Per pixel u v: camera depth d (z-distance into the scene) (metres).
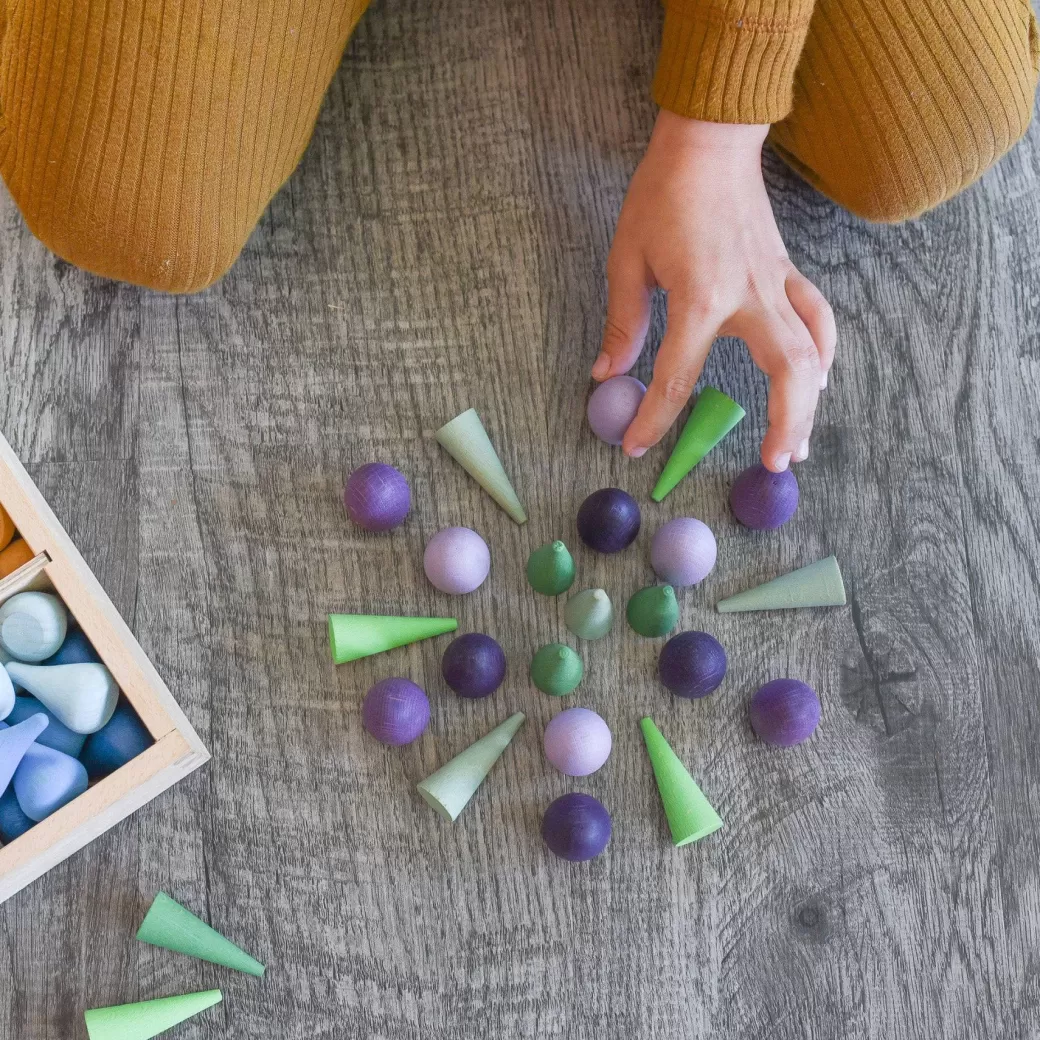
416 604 0.80
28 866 0.73
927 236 0.84
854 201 0.81
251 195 0.78
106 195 0.75
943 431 0.82
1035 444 0.83
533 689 0.80
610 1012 0.78
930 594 0.81
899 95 0.78
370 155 0.83
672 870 0.79
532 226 0.83
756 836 0.79
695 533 0.79
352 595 0.80
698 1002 0.78
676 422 0.82
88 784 0.75
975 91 0.78
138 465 0.81
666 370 0.78
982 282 0.84
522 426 0.81
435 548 0.79
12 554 0.76
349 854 0.79
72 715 0.74
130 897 0.78
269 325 0.82
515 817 0.79
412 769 0.79
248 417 0.81
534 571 0.79
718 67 0.75
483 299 0.82
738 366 0.82
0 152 0.76
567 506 0.81
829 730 0.80
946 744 0.80
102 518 0.80
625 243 0.79
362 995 0.78
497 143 0.83
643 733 0.79
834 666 0.81
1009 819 0.80
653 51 0.84
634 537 0.79
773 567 0.81
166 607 0.80
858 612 0.81
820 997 0.79
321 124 0.83
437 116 0.83
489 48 0.84
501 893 0.79
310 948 0.78
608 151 0.83
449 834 0.79
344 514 0.81
